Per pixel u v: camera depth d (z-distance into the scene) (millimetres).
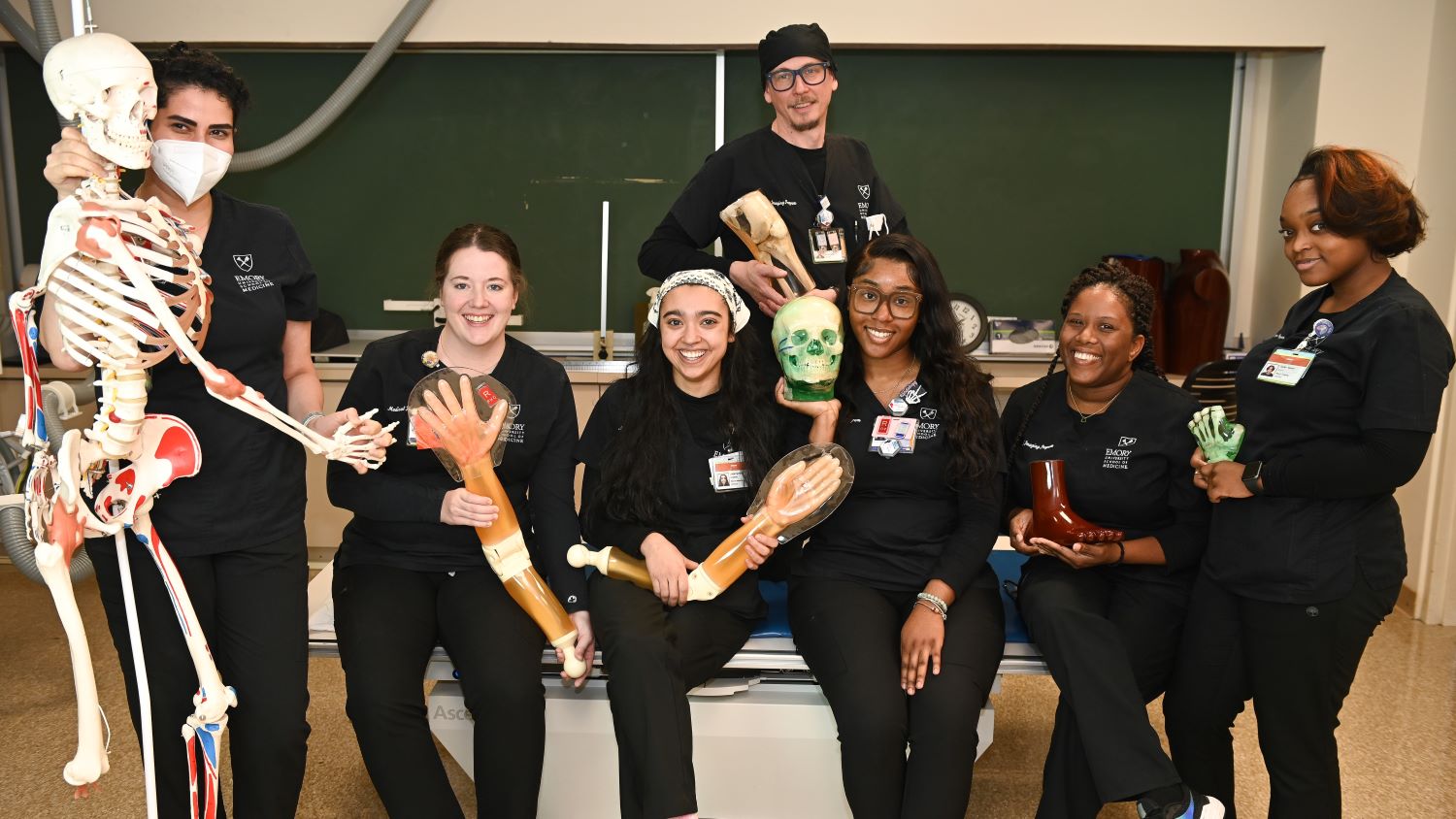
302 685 1769
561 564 2000
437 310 4094
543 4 3750
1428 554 3414
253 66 3943
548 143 4043
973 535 2025
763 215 2246
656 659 1806
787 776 2078
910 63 3957
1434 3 3578
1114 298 2008
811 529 2139
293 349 1916
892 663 1875
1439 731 2656
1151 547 2018
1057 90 3980
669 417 2025
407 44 3830
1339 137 3674
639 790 1829
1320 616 1748
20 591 3613
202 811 1707
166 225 1464
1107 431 2076
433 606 1971
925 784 1773
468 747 2086
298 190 4074
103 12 3736
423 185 4078
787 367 1992
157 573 1672
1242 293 4133
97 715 1469
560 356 4098
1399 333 1647
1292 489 1734
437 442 1837
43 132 4035
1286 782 1819
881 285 2008
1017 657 2025
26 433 1428
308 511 3953
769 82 2412
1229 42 3691
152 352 1499
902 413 2068
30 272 3920
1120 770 1759
